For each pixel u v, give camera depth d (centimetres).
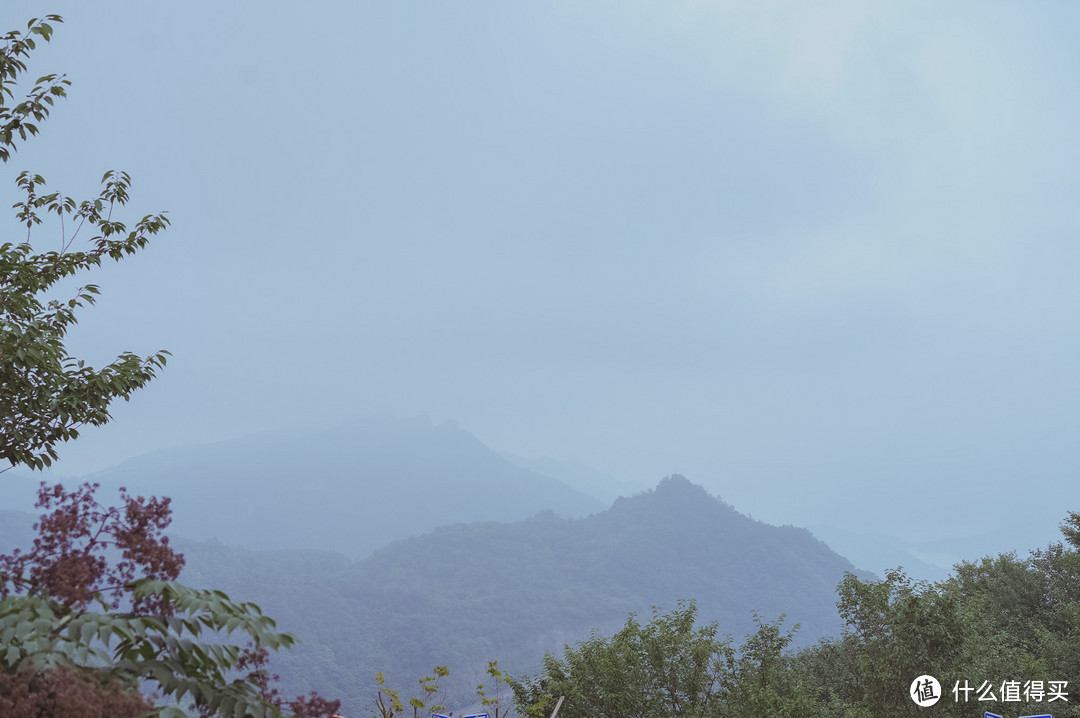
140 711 233
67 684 222
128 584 260
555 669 1736
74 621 235
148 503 284
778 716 1634
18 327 721
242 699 248
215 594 267
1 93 754
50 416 743
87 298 885
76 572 253
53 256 870
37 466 750
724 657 1756
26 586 262
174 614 262
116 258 902
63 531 266
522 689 1650
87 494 280
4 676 216
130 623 241
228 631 253
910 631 1741
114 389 783
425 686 752
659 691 1677
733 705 1669
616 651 1722
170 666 246
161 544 275
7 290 796
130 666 242
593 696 1672
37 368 742
